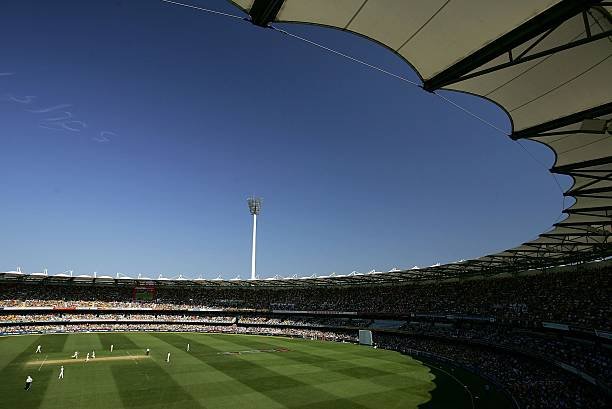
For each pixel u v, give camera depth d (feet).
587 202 85.76
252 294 336.29
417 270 211.82
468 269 205.77
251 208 372.79
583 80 41.96
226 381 128.16
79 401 102.17
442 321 224.53
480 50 36.73
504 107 48.70
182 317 306.55
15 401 100.58
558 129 51.72
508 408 102.94
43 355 166.30
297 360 171.22
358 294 293.64
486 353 172.96
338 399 109.81
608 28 34.94
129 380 125.59
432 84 43.14
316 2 33.42
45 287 296.10
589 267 170.09
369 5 33.71
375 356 186.50
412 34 36.63
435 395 115.34
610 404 97.35
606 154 57.82
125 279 294.87
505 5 31.35
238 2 33.47
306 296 317.22
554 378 127.13
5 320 252.21
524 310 174.29
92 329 272.31
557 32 36.19
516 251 151.02
